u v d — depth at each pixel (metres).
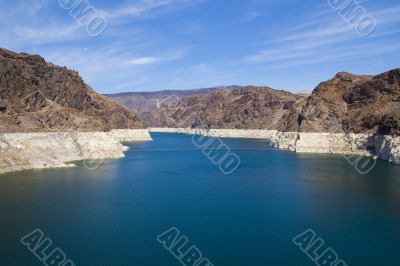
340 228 63.56
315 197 83.88
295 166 131.25
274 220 67.88
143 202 79.19
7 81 133.00
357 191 88.94
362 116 181.75
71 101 172.25
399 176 106.81
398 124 146.00
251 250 54.97
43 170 111.25
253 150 196.25
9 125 119.56
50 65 168.00
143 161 146.00
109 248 54.41
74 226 62.78
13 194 81.06
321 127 194.38
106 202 78.00
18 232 59.12
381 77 190.88
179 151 192.38
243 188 94.31
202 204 78.44
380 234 60.81
